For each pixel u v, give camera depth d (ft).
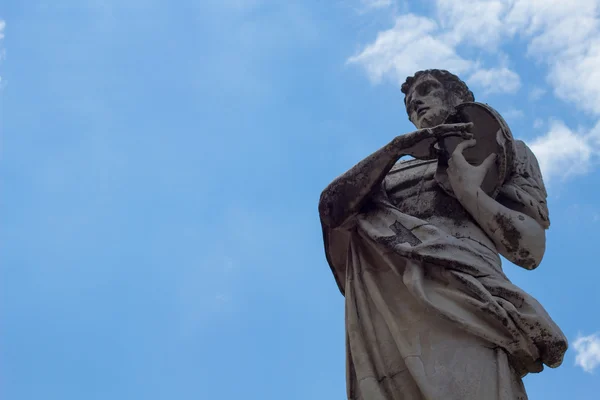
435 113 28.58
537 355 22.21
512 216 24.70
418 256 23.08
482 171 25.27
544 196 26.35
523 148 27.22
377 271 24.18
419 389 21.84
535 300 22.54
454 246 23.40
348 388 23.26
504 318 22.04
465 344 21.95
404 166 27.20
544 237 24.86
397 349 22.72
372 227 24.45
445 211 25.35
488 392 21.25
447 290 22.76
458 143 25.68
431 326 22.39
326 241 26.03
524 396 21.93
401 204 25.94
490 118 26.00
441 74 29.53
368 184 24.75
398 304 23.18
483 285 22.75
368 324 23.35
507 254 24.89
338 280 26.35
